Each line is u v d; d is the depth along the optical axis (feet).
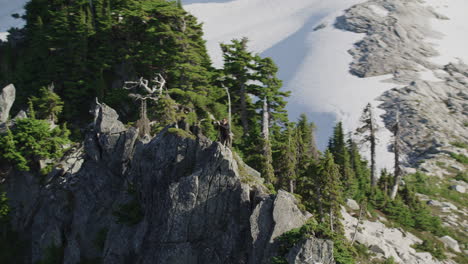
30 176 194.18
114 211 153.69
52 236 172.45
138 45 245.24
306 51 624.59
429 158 327.88
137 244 138.51
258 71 225.97
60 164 193.16
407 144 355.15
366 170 264.72
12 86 227.40
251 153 181.78
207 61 254.47
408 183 274.36
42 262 168.35
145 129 171.63
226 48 227.81
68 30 256.93
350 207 200.85
